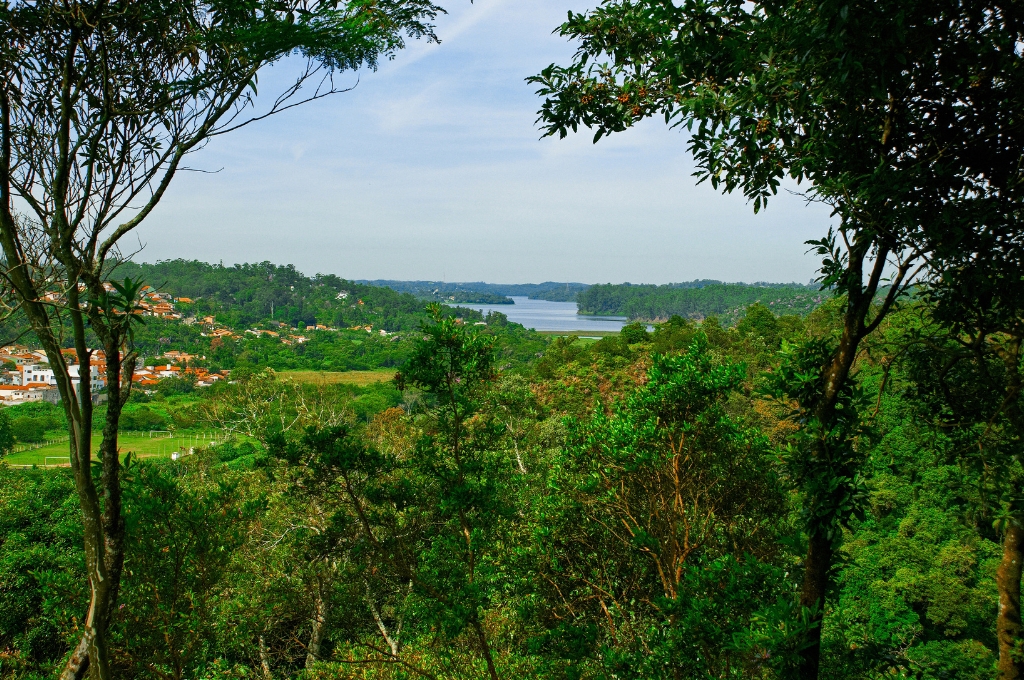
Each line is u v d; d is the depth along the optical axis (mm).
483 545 5918
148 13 3738
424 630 7883
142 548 4633
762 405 16000
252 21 3934
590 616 7117
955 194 3926
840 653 5539
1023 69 3545
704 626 4691
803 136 4324
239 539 5211
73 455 3691
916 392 5305
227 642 8008
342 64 4371
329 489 6023
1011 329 4277
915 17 3318
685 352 7602
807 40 3561
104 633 3807
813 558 4453
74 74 3658
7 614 12820
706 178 4719
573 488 7422
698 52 4230
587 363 37656
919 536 14039
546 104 4906
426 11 4312
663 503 7043
